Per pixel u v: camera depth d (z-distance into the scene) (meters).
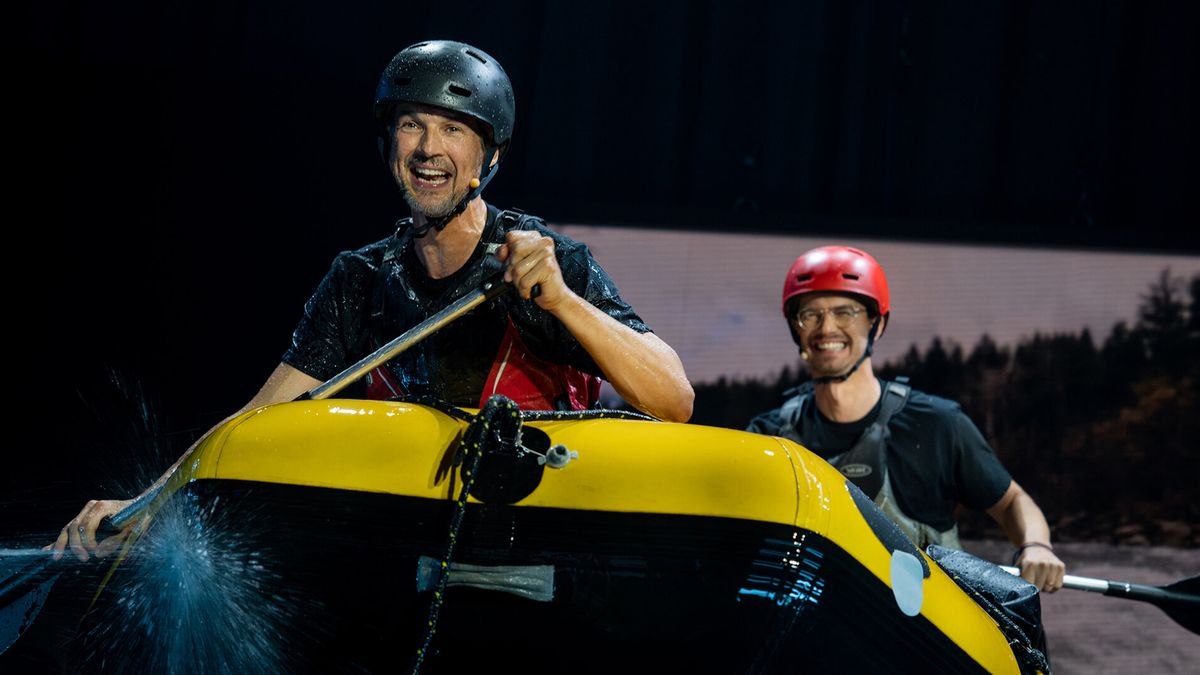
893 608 1.84
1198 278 7.36
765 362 7.43
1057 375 7.32
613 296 2.41
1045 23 7.75
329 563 1.77
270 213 7.07
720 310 7.48
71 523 2.08
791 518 1.79
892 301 7.46
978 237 7.46
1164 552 7.07
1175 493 7.15
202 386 6.88
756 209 7.70
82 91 7.09
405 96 2.37
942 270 7.46
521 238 2.11
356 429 1.86
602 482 1.80
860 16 7.73
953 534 4.14
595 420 1.91
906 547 1.99
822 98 7.79
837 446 4.18
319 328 2.57
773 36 7.75
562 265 2.41
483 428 1.77
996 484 4.09
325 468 1.82
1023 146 7.76
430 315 2.43
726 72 7.79
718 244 7.54
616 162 7.76
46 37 7.25
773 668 1.70
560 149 7.73
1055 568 3.94
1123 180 7.75
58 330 6.86
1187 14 7.71
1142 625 6.74
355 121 7.23
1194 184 7.72
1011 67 7.80
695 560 1.75
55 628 1.93
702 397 7.40
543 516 1.77
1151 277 7.40
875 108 7.76
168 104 7.11
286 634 1.76
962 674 1.91
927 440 4.09
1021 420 7.30
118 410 6.73
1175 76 7.73
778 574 1.74
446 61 2.38
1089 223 7.67
